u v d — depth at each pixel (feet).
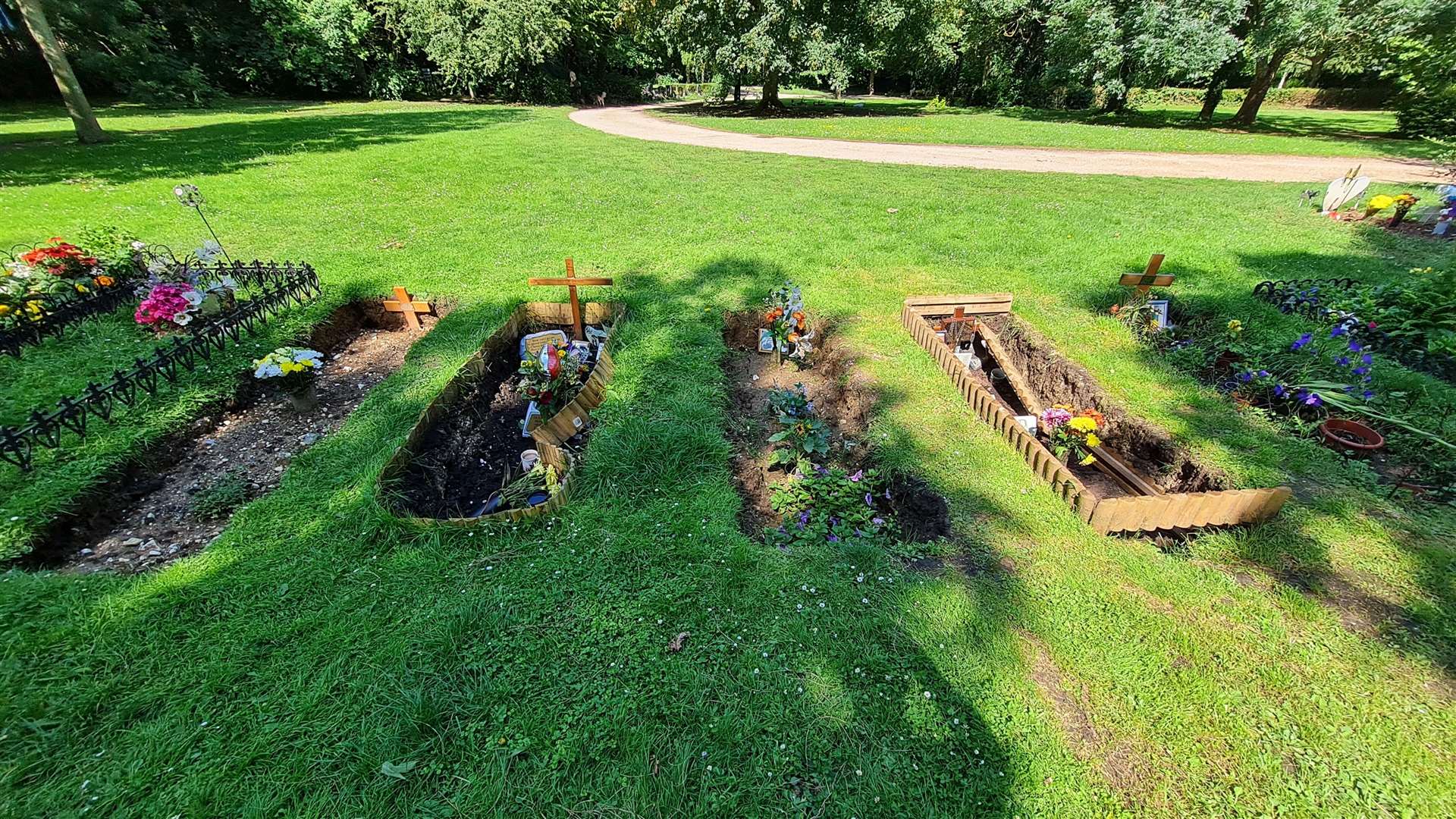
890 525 10.06
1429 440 10.93
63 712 6.68
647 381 13.67
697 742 6.51
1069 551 9.16
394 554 8.94
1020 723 6.77
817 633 7.75
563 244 22.77
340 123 59.67
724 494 10.36
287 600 8.16
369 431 12.00
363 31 89.40
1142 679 7.24
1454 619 7.99
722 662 7.38
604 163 39.75
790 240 23.25
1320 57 55.88
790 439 12.25
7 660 7.18
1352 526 9.53
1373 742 6.63
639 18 75.05
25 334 14.62
